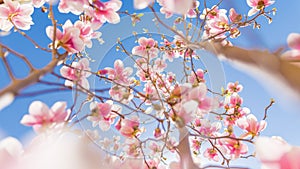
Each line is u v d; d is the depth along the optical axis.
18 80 0.41
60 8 0.87
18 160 0.44
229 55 0.48
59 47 0.72
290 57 0.39
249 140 0.90
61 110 0.57
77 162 0.43
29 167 0.43
